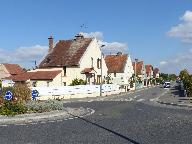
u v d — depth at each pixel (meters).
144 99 48.00
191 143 13.24
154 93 66.25
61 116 25.44
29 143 13.79
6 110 25.20
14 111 25.55
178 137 14.83
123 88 76.81
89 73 63.34
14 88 29.23
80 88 54.69
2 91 28.27
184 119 22.53
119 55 94.12
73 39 68.94
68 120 22.73
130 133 16.27
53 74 61.12
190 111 28.80
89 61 65.75
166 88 94.81
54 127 19.00
